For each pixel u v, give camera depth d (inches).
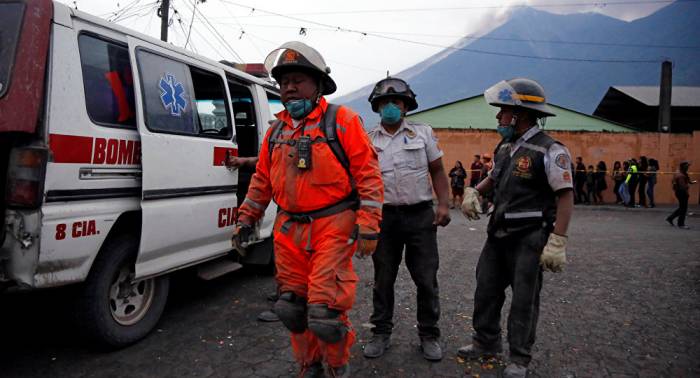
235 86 194.1
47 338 131.2
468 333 144.3
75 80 106.4
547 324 152.9
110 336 119.2
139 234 128.6
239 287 186.2
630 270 232.4
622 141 735.7
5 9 100.1
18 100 95.4
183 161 137.5
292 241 92.1
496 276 119.3
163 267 133.2
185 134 140.7
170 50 140.1
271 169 95.7
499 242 116.6
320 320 84.8
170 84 136.9
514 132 112.7
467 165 738.2
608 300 180.2
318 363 98.6
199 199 146.1
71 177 104.5
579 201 693.9
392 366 119.4
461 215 517.0
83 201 108.2
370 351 124.0
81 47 110.4
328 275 86.6
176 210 133.9
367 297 181.3
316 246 90.1
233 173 164.9
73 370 112.5
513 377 108.3
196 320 149.4
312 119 91.4
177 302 167.3
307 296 94.7
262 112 196.2
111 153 115.3
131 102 124.4
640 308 170.6
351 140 89.4
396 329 146.5
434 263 123.0
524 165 108.7
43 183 98.2
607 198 731.4
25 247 98.0
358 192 91.3
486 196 127.3
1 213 101.3
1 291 100.0
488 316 121.5
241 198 195.6
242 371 114.7
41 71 98.9
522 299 109.2
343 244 89.4
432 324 123.7
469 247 298.8
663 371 119.3
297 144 90.4
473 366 120.0
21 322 141.4
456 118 868.0
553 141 106.8
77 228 105.3
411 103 125.2
